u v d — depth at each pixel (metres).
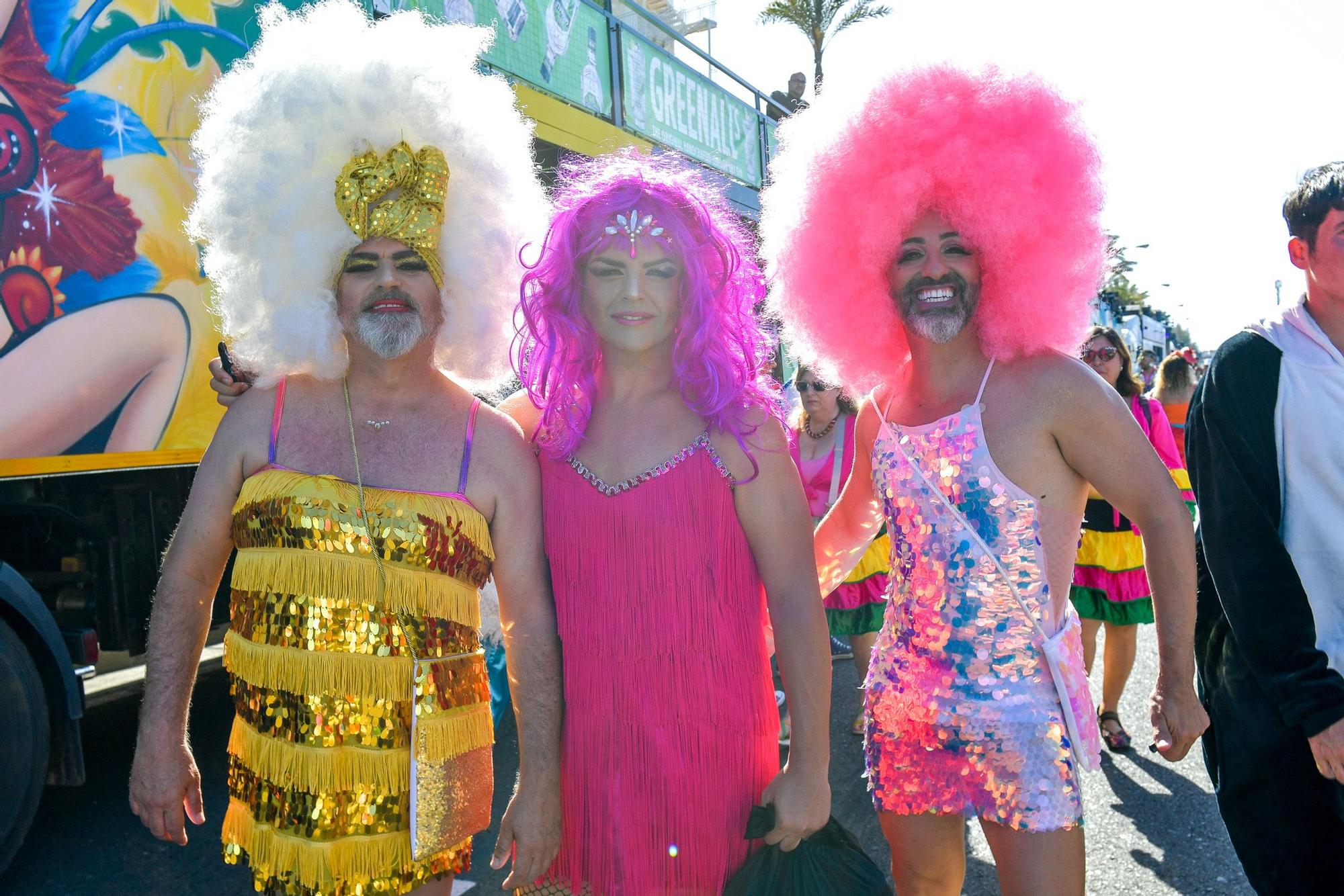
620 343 1.84
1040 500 1.89
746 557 1.86
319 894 1.66
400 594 1.72
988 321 1.99
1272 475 1.96
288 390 1.83
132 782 1.70
